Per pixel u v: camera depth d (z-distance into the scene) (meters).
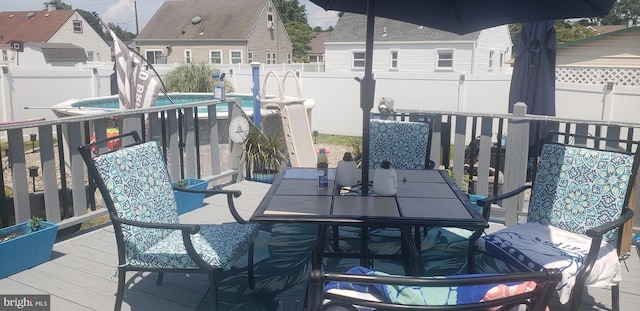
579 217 2.90
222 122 5.98
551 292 1.41
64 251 3.50
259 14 27.44
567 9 2.81
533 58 4.71
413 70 19.20
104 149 3.93
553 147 3.06
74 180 3.73
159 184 2.82
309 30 42.09
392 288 1.41
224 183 5.52
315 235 3.92
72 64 28.75
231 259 2.45
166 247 2.56
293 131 6.78
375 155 4.11
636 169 2.72
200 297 2.86
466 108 9.93
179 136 4.79
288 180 3.12
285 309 2.18
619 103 7.75
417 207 2.50
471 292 1.42
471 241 2.80
